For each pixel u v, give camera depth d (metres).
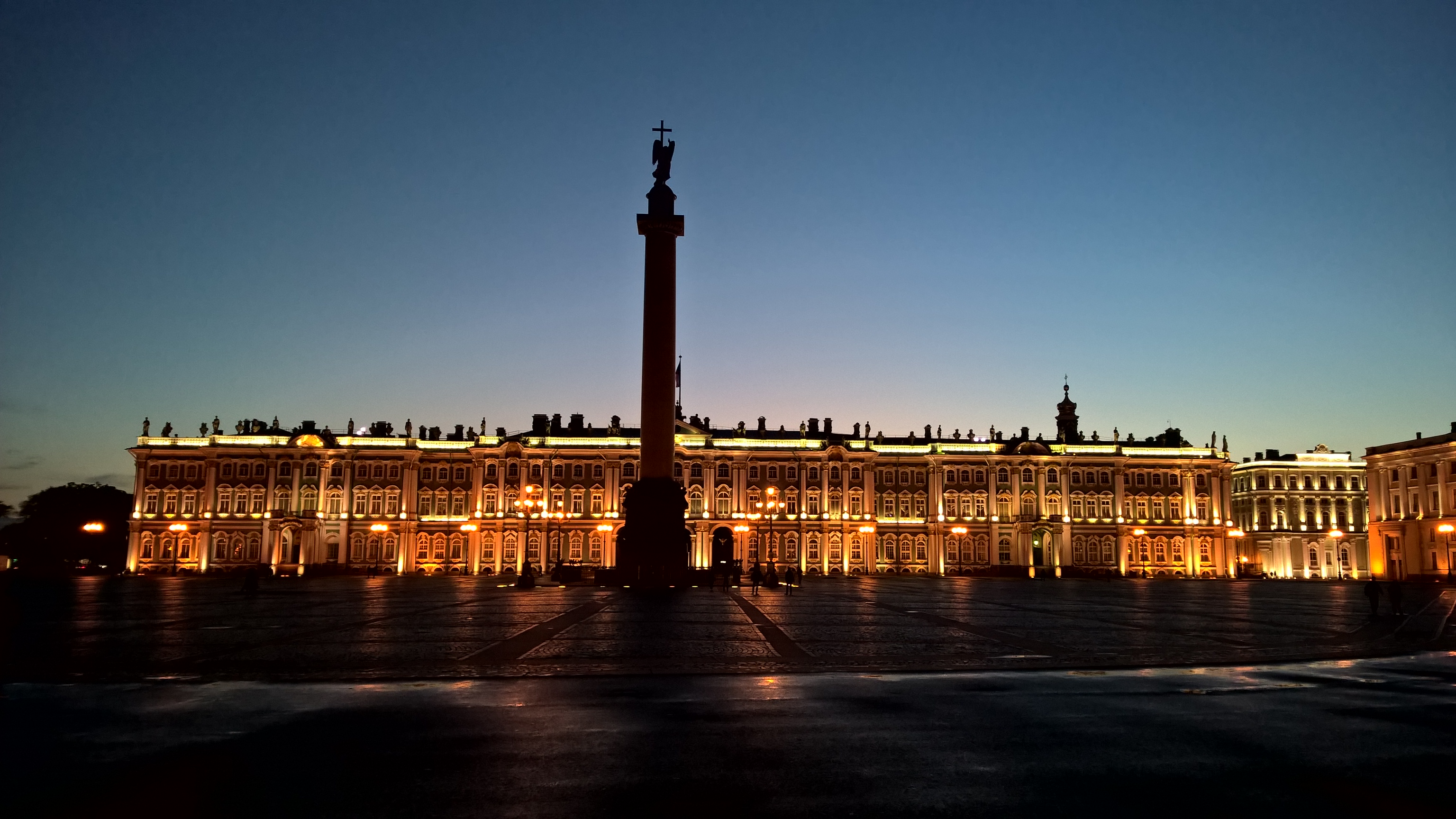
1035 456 125.94
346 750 13.96
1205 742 14.70
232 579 100.62
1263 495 145.88
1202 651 27.55
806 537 125.19
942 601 55.59
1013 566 122.62
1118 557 125.31
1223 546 127.06
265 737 14.86
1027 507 126.12
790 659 24.75
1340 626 37.97
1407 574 115.94
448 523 121.88
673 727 15.64
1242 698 18.78
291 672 21.94
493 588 74.00
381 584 83.81
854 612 44.50
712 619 39.06
